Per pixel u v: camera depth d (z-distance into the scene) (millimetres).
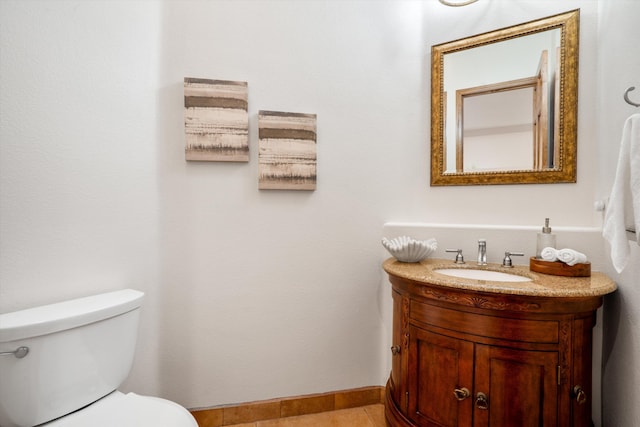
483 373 1016
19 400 915
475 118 1502
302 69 1524
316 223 1550
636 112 981
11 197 1180
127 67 1324
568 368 963
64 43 1242
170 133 1384
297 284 1534
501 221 1469
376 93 1594
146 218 1359
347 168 1575
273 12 1493
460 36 1521
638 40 979
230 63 1446
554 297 927
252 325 1491
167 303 1397
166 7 1375
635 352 967
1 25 1170
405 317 1228
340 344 1584
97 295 1233
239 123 1424
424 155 1599
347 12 1566
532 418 966
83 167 1270
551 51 1362
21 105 1188
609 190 1173
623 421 1034
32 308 1129
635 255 966
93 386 1046
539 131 1390
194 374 1435
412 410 1188
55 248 1233
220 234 1447
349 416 1521
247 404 1484
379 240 1606
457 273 1320
